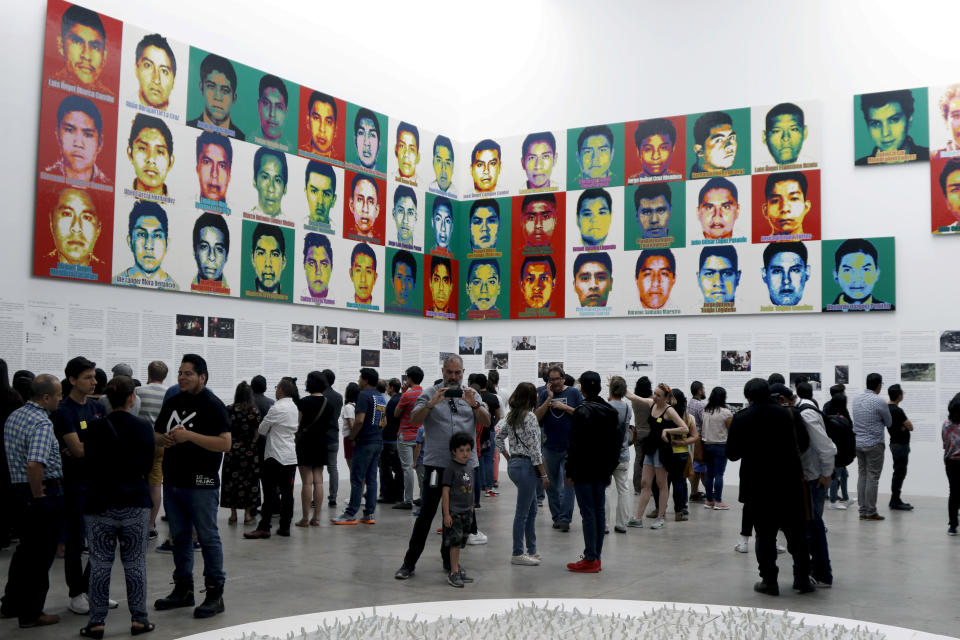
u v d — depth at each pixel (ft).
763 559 22.77
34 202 36.88
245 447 33.58
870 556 28.58
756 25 53.47
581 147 58.03
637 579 24.41
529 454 26.53
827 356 50.29
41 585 19.13
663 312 54.85
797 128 51.78
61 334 37.65
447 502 23.77
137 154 40.88
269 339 47.55
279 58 48.75
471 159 61.93
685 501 37.06
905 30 49.37
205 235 44.01
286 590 22.54
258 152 47.11
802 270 51.11
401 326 56.75
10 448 19.35
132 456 18.38
